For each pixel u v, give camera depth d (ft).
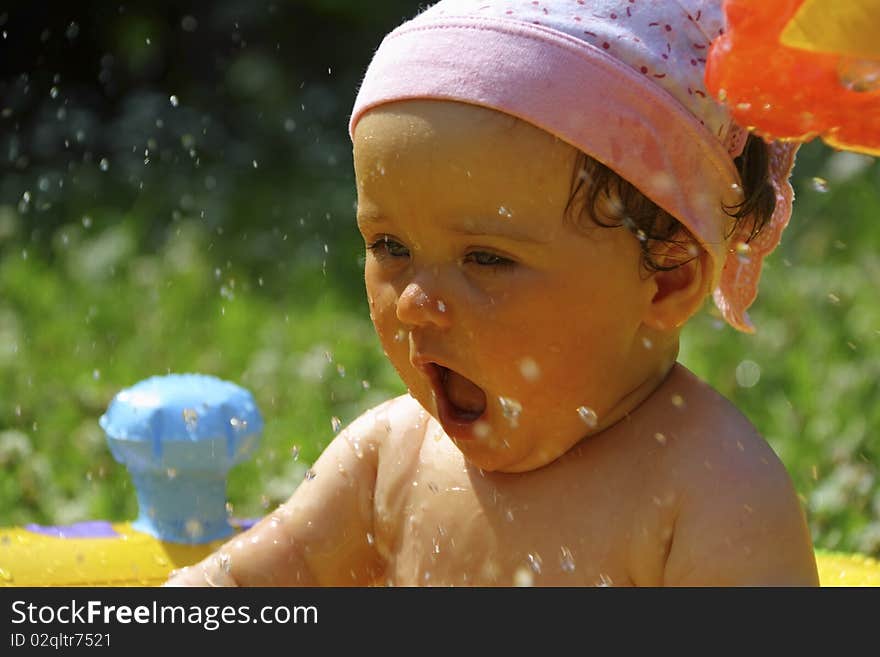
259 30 73.97
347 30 74.74
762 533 15.42
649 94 15.33
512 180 15.14
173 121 67.62
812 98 14.07
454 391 16.51
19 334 42.14
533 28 15.33
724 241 16.24
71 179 61.26
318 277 49.19
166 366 40.14
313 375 38.68
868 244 45.06
